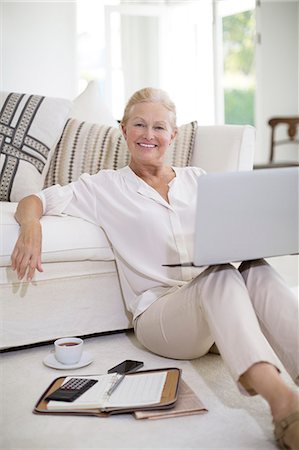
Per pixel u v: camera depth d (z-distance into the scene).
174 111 2.65
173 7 8.60
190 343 2.45
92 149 3.43
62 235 2.73
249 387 1.99
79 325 2.89
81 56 8.62
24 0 7.96
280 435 1.87
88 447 1.94
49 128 3.52
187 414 2.14
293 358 2.10
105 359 2.67
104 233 2.82
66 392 2.21
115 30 8.45
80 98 3.79
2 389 2.37
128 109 2.64
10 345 2.77
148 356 2.70
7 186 3.42
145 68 8.70
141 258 2.64
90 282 2.88
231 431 2.04
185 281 2.66
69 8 8.20
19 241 2.55
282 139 8.69
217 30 8.50
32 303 2.78
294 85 8.71
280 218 2.11
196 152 3.25
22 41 8.02
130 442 1.97
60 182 3.46
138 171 2.68
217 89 8.55
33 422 2.10
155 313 2.51
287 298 2.13
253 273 2.22
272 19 8.55
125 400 2.16
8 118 3.52
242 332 1.97
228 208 2.01
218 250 2.04
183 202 2.64
